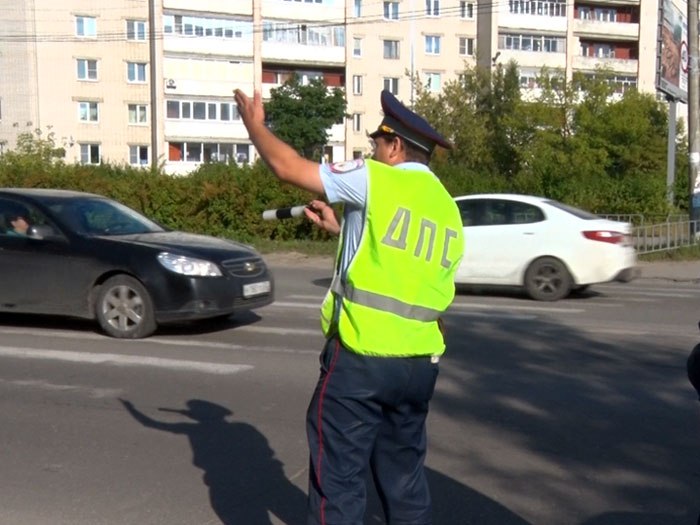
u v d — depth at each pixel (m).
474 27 60.34
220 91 55.38
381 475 3.99
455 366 9.04
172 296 10.10
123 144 54.47
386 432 3.92
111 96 54.09
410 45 58.69
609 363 9.20
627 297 14.92
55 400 7.64
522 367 9.01
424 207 3.71
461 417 7.18
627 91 46.16
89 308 10.43
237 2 55.22
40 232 10.59
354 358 3.66
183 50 54.44
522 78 60.16
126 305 10.28
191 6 54.34
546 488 5.63
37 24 52.81
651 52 64.56
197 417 7.14
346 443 3.71
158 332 10.74
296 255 23.22
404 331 3.66
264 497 5.50
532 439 6.61
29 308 10.59
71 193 11.48
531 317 12.30
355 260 3.67
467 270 14.35
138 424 6.96
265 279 10.94
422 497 4.01
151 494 5.54
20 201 10.87
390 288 3.64
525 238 14.13
